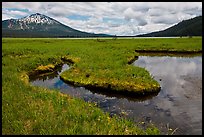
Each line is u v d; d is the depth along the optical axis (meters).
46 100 15.10
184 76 27.92
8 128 10.64
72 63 39.28
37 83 24.61
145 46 67.56
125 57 39.91
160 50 60.50
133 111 15.59
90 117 12.30
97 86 21.86
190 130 12.48
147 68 34.03
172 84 23.67
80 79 24.33
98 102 17.80
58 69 34.03
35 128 10.73
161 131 12.26
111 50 52.81
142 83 20.92
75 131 10.50
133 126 12.08
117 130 11.06
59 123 11.16
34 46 66.50
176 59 45.53
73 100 15.59
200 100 18.14
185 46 65.00
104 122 11.89
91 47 63.31
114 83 21.41
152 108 16.25
